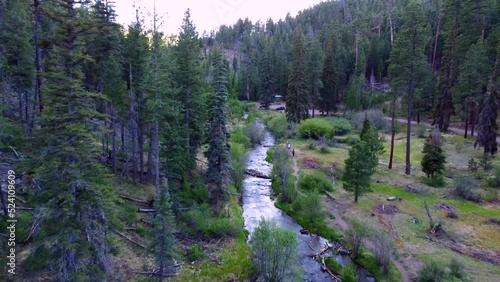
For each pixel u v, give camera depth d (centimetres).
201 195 2903
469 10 4753
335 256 2373
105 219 1546
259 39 12938
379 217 2745
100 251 1505
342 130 5588
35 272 1597
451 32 4916
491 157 3825
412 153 4419
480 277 1962
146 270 2048
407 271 2091
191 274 2081
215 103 2856
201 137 3191
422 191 3173
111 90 2705
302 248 2516
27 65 3069
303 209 2939
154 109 2634
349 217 2806
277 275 2055
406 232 2492
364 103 6456
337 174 3716
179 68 2973
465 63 4441
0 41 3022
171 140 2744
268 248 2047
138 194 2852
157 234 1833
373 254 2295
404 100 5556
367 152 2977
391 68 3769
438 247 2298
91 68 2870
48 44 1536
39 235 1491
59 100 1381
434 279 1917
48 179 1376
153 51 2808
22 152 2139
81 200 1414
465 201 2947
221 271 2139
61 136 1356
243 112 7531
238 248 2416
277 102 9038
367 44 7875
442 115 4972
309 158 4297
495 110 3838
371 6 11006
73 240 1414
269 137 5931
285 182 3347
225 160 2939
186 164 2973
